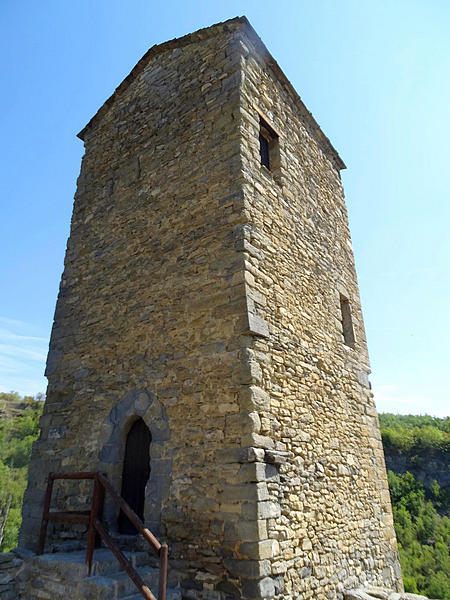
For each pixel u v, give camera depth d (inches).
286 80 267.4
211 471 151.5
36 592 147.6
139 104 275.6
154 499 162.9
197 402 166.1
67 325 246.1
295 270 216.5
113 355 210.7
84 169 296.2
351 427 228.5
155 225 222.1
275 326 182.5
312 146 297.3
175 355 181.9
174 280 197.9
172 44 265.0
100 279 240.5
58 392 229.8
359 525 205.5
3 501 928.9
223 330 169.2
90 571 135.1
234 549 135.8
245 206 186.5
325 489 184.5
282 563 140.9
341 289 270.1
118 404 197.0
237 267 175.2
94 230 261.7
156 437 173.2
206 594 137.3
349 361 250.2
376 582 202.7
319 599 155.9
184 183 217.3
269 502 143.1
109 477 184.5
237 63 222.8
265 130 239.5
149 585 139.1
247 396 152.3
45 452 219.6
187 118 234.5
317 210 271.0
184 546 148.7
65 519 155.5
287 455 162.9
